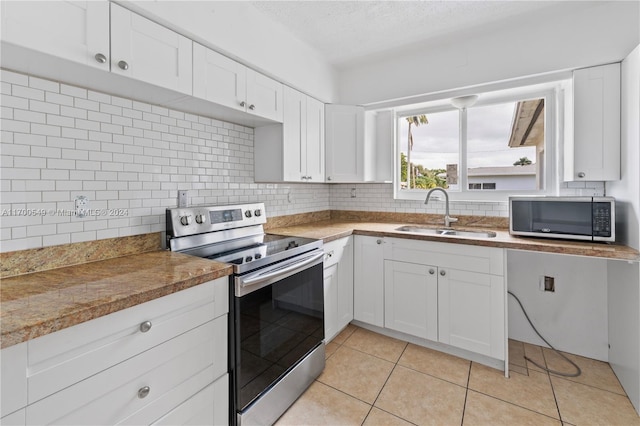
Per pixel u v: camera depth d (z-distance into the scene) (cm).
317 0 180
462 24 207
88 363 87
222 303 130
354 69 275
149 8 128
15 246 117
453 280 202
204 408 123
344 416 155
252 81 187
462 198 263
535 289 223
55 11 104
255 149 230
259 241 196
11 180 117
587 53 187
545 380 182
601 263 203
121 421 96
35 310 82
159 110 167
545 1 182
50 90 126
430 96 250
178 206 178
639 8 174
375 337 236
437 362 202
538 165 237
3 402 72
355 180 275
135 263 135
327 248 211
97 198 142
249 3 181
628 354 166
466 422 150
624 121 171
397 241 223
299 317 173
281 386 155
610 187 194
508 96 242
